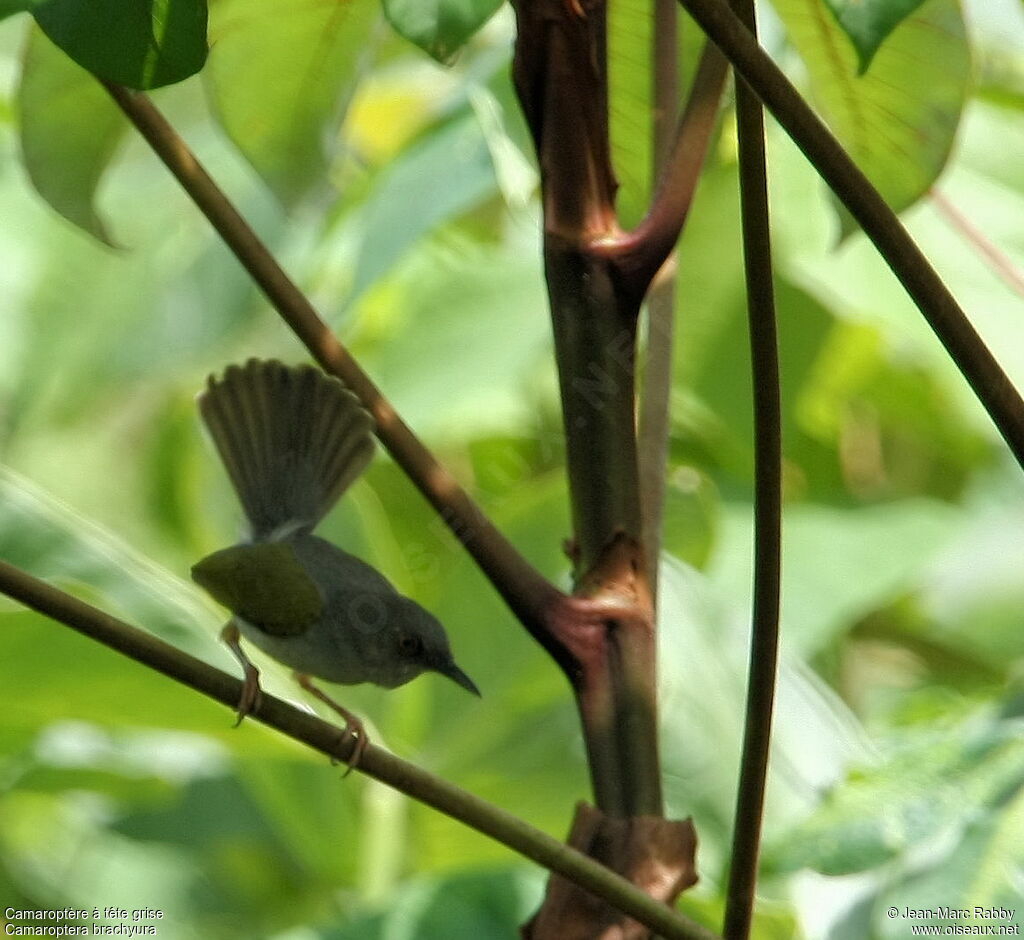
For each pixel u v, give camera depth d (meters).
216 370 5.47
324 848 5.34
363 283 5.32
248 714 5.12
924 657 5.48
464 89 5.35
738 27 5.10
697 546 5.38
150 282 5.44
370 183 5.36
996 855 5.16
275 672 5.28
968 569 5.49
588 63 5.18
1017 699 5.20
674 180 5.18
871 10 5.13
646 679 5.18
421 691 5.33
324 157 5.25
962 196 5.37
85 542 5.25
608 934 5.16
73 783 5.34
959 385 5.41
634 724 5.17
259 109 5.24
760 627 5.13
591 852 5.17
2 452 5.47
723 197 5.37
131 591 5.25
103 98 5.23
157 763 5.38
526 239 5.41
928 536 5.41
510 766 5.32
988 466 5.50
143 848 5.41
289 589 5.25
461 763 5.32
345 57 5.23
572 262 5.18
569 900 5.17
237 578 5.25
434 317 5.39
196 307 5.44
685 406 5.45
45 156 5.23
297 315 5.19
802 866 5.16
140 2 5.13
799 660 5.35
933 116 5.22
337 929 5.29
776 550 5.13
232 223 5.19
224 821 5.41
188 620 5.25
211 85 5.24
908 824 5.17
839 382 5.47
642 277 5.18
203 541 5.46
